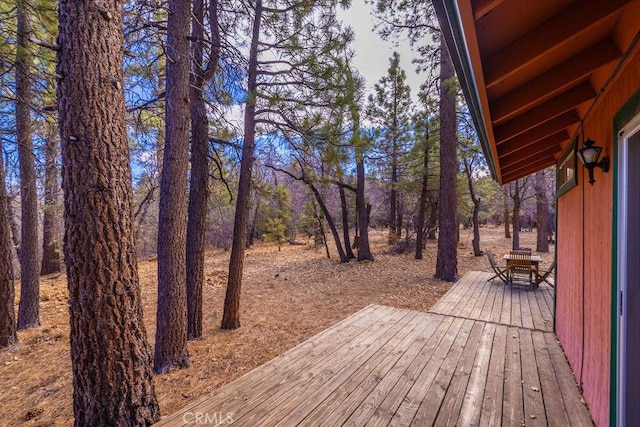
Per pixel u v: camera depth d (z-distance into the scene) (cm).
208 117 556
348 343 361
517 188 1337
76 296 230
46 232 1130
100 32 233
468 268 1058
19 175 618
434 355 329
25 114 557
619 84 187
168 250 419
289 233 2064
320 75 526
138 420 243
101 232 231
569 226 342
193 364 429
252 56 557
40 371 422
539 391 261
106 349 232
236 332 549
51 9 386
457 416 228
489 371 295
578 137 296
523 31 147
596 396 221
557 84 186
